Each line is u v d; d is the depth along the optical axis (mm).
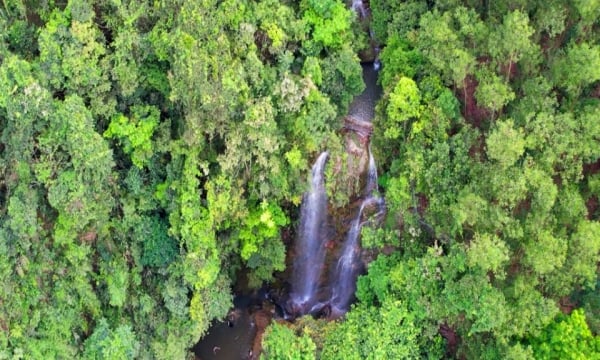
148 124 26641
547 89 23312
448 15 24688
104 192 27438
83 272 27359
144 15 25328
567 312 25469
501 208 23578
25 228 25250
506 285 24984
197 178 27328
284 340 27953
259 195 28438
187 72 23844
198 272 27125
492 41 23109
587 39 23484
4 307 25844
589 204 25469
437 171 25625
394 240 28234
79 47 24359
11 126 25266
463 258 24531
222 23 24672
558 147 22766
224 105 24562
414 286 26453
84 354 28172
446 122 25719
